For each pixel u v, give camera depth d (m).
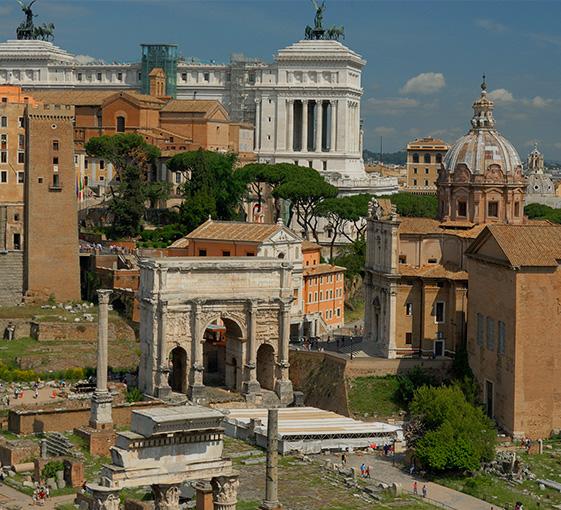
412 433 167.38
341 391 193.25
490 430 165.25
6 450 162.00
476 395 187.38
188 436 95.69
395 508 145.38
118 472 93.25
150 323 198.62
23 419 175.88
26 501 144.50
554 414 177.88
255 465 162.75
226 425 180.38
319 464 165.12
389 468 164.75
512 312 176.38
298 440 171.38
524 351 176.25
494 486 155.38
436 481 158.12
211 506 114.00
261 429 173.88
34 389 199.62
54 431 178.00
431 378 193.88
